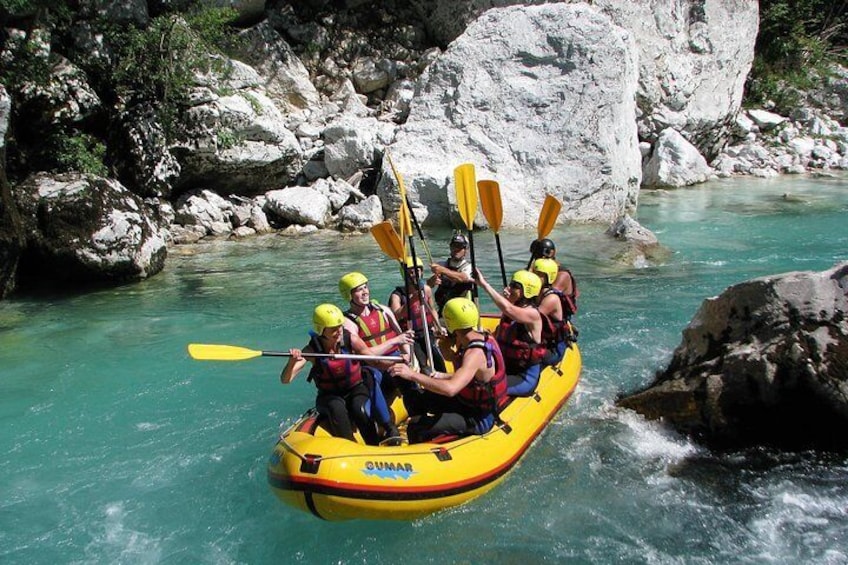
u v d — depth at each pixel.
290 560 4.18
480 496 4.54
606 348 7.04
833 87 21.70
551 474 4.87
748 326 5.27
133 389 6.35
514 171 12.95
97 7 12.02
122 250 9.23
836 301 5.07
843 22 24.75
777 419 5.04
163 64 11.86
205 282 9.39
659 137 17.41
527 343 5.27
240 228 11.91
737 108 18.84
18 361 6.95
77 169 10.41
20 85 10.35
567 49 13.25
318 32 16.67
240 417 5.83
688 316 7.87
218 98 12.41
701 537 4.23
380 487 4.06
